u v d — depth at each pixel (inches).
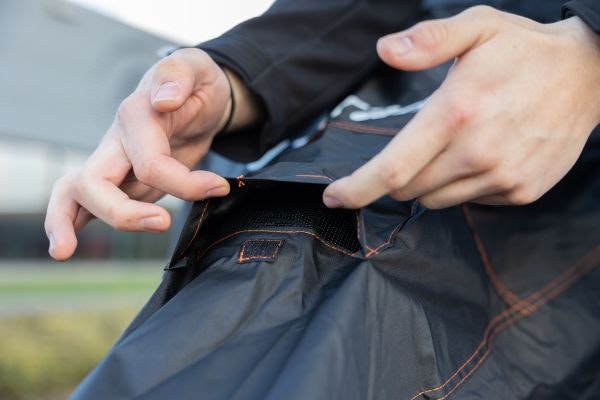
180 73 21.1
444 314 22.1
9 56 234.5
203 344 18.3
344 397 16.1
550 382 25.2
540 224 27.5
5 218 398.6
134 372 17.7
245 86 27.7
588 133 19.8
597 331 26.2
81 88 244.1
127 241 433.7
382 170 17.2
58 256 21.1
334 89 30.5
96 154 21.5
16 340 181.3
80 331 198.7
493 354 23.9
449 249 22.8
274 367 17.0
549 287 26.8
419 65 17.0
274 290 19.5
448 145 17.3
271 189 22.1
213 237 22.7
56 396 173.9
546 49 18.3
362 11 30.8
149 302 20.9
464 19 17.7
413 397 19.2
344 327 17.1
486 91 17.1
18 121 229.8
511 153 17.5
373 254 19.0
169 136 23.0
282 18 29.4
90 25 251.4
